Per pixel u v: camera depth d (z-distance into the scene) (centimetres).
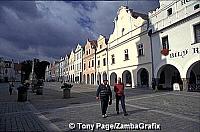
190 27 2073
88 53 5297
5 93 2714
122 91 1033
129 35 3225
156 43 2570
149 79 2698
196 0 2016
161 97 1683
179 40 2208
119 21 3553
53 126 816
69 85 2039
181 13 2184
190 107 1174
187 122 835
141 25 2894
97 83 4600
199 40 1991
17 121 913
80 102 1614
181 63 2177
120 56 3512
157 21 2555
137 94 2045
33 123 871
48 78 11106
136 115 1007
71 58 7206
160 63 2481
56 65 9788
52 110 1230
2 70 9094
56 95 2352
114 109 1211
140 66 2917
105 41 4212
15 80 9462
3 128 786
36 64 7600
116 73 3653
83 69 5769
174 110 1108
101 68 4362
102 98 969
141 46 2916
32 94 2494
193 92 1956
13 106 1428
